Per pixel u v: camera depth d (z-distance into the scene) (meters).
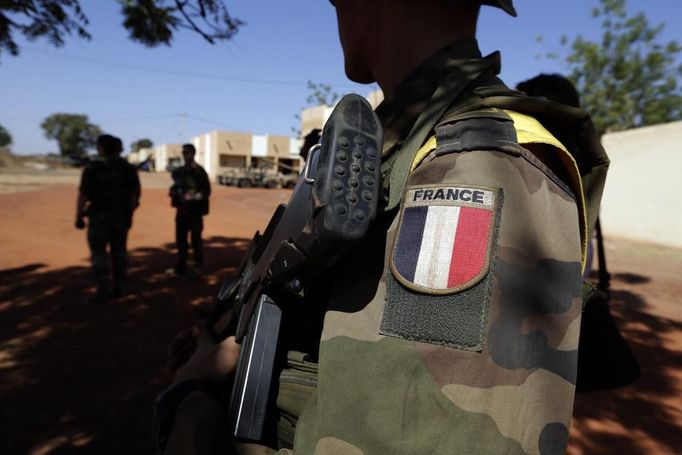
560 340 0.51
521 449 0.47
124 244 5.43
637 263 9.55
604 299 1.22
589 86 21.16
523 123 0.61
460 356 0.49
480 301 0.49
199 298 5.49
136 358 3.79
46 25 3.42
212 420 0.77
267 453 0.73
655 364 4.21
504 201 0.53
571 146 0.69
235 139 45.00
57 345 3.99
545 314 0.50
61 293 5.49
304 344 0.75
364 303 0.56
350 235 0.54
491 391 0.47
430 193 0.55
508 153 0.55
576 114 0.66
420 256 0.53
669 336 5.01
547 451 0.48
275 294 0.76
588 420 3.21
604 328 1.22
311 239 0.58
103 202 5.17
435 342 0.49
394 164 0.61
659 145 12.41
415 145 0.60
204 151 48.56
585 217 0.62
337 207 0.54
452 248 0.52
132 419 2.94
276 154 46.53
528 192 0.54
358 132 0.58
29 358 3.72
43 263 7.01
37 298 5.26
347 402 0.52
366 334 0.54
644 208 12.80
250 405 0.73
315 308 0.73
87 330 4.35
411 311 0.51
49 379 3.39
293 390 0.72
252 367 0.74
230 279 1.13
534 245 0.52
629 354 1.26
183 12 3.44
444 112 0.61
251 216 14.49
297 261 0.63
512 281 0.50
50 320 4.58
